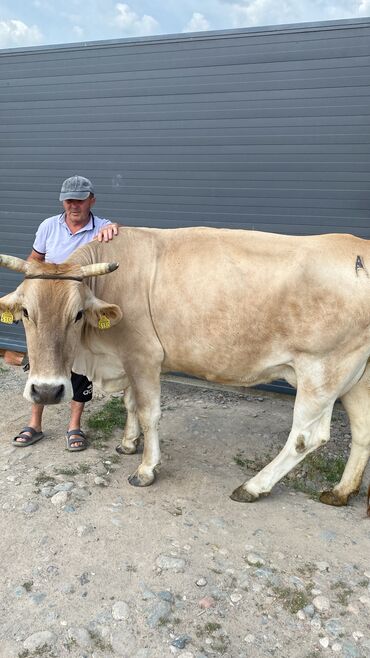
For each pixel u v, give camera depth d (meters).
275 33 5.35
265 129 5.58
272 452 4.72
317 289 3.47
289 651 2.64
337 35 5.14
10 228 7.07
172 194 6.12
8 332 7.20
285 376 3.84
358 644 2.70
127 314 3.79
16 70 6.58
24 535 3.34
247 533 3.52
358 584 3.11
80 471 4.14
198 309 3.67
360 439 3.94
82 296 3.46
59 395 3.29
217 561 3.22
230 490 4.05
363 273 3.47
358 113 5.21
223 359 3.77
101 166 6.40
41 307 3.31
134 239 3.88
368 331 3.54
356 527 3.69
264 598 2.96
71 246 4.30
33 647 2.58
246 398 5.92
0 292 7.25
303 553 3.36
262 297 3.54
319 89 5.30
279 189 5.66
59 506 3.63
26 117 6.66
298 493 4.17
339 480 4.38
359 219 5.43
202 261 3.69
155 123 6.03
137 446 4.54
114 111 6.19
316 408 3.70
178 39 5.74
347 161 5.35
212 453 4.64
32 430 4.60
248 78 5.54
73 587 2.95
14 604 2.83
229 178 5.83
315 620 2.83
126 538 3.36
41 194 6.80
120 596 2.91
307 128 5.42
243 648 2.65
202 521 3.61
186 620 2.79
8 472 4.08
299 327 3.54
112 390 4.24
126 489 3.94
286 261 3.53
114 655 2.57
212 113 5.76
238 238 3.74
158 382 3.96
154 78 5.94
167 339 3.83
